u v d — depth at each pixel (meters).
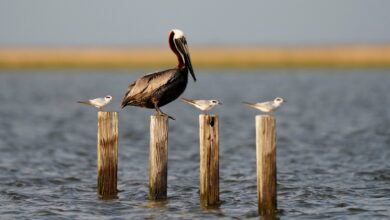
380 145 24.78
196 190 16.77
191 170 19.94
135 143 26.55
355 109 40.41
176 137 28.42
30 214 14.73
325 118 35.66
